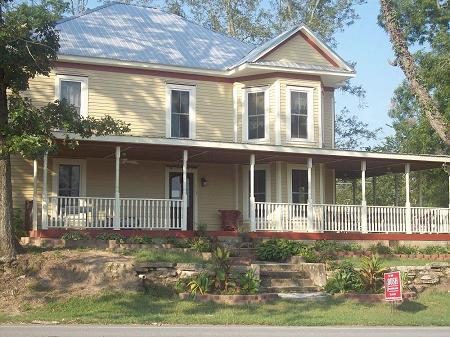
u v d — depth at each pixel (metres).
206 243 20.28
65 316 13.73
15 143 15.12
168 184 24.39
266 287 17.48
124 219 22.25
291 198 24.48
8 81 16.34
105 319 13.52
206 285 16.23
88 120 17.25
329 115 26.75
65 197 20.81
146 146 20.73
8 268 15.89
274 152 22.05
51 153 17.42
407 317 15.04
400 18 32.78
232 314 14.44
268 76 24.50
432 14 32.59
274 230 22.98
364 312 15.34
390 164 24.97
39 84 22.66
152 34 27.17
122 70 23.84
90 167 23.27
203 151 21.81
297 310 15.27
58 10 19.16
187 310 14.78
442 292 18.48
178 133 24.39
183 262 17.50
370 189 44.56
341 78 25.44
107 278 15.94
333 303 16.25
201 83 24.88
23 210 21.94
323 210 23.42
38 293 15.07
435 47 30.52
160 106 24.20
